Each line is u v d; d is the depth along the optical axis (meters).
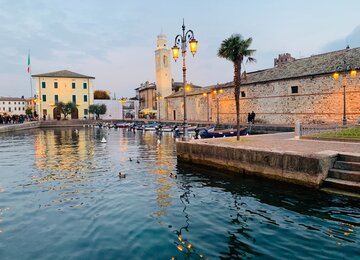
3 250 5.91
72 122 67.19
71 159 18.50
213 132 30.14
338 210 7.85
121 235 6.56
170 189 10.73
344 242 5.98
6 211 8.41
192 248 5.86
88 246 6.02
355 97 28.78
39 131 49.84
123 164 16.38
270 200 9.03
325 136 16.30
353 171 9.34
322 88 32.41
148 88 90.88
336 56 33.88
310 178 9.66
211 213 8.00
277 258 5.38
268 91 40.12
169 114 72.81
